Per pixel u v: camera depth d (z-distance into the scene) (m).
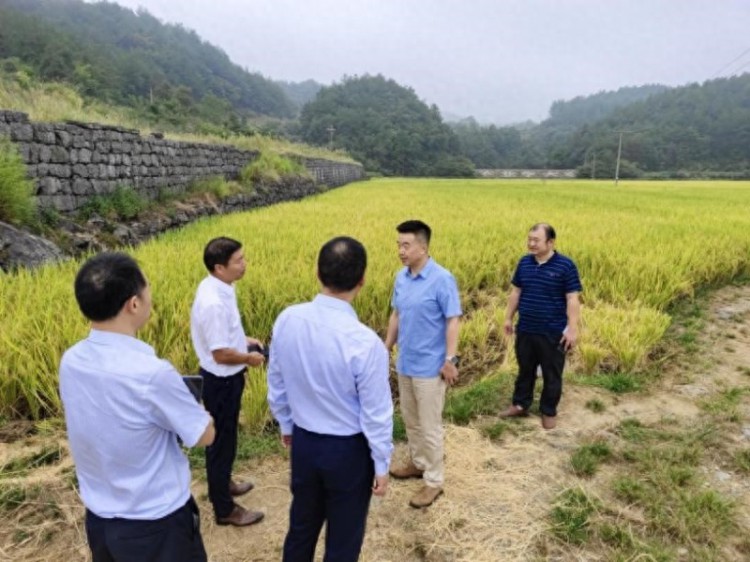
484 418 4.79
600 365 5.93
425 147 125.19
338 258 2.26
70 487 3.57
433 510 3.48
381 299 6.95
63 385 1.84
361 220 14.66
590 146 123.88
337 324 2.28
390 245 10.23
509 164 153.75
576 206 22.45
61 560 3.00
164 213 13.38
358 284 2.35
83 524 3.27
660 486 3.71
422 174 118.00
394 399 5.35
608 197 30.02
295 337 2.34
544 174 117.31
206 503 3.50
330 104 135.25
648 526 3.34
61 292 6.06
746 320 7.66
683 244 10.75
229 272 3.07
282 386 2.55
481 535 3.26
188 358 5.02
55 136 10.01
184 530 2.00
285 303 6.42
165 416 1.84
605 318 6.48
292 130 139.88
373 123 124.62
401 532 3.29
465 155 142.88
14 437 4.12
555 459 4.10
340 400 2.31
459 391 5.41
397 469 3.86
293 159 30.41
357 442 2.38
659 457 4.10
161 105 59.91
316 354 2.28
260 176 22.31
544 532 3.29
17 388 4.42
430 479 3.52
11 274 6.73
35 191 9.38
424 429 3.48
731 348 6.55
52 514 3.34
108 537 1.87
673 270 8.66
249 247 9.68
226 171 19.98
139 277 1.85
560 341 4.46
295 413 2.43
